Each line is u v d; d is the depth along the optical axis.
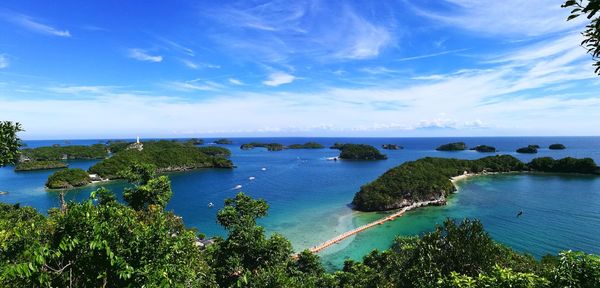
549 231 55.03
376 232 57.34
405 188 74.56
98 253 6.78
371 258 36.47
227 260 24.56
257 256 25.25
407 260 13.99
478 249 12.10
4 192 93.25
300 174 131.88
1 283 6.01
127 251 7.19
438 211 70.25
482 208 71.62
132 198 28.50
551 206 72.06
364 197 72.94
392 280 16.70
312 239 53.62
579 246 48.53
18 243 6.86
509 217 63.75
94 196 7.68
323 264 44.22
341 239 53.81
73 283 6.68
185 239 9.10
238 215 29.00
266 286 10.55
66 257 6.73
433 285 10.45
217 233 58.03
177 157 148.75
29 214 28.55
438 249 12.44
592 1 4.30
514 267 13.10
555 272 8.08
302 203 79.44
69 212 6.97
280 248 25.66
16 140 13.42
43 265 6.28
